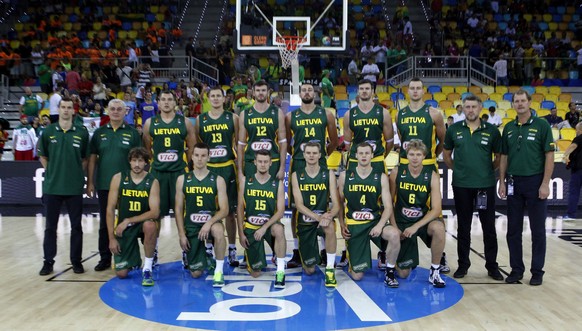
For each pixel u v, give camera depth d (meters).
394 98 14.05
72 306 4.56
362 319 4.26
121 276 5.46
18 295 4.87
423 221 5.20
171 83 14.27
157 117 5.78
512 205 5.36
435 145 5.79
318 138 5.86
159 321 4.20
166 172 5.74
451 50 15.85
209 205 5.37
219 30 17.14
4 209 9.77
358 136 5.88
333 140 6.23
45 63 14.80
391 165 10.51
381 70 14.97
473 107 5.36
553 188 10.20
